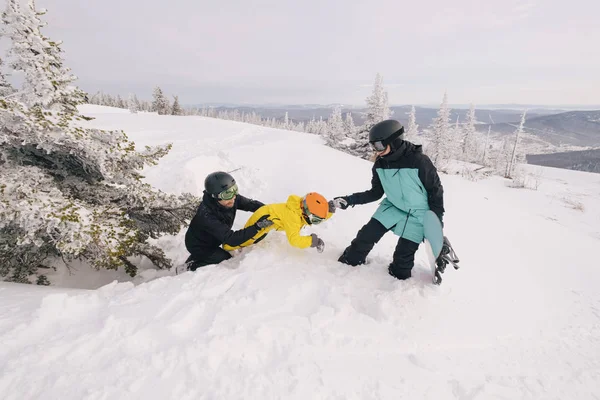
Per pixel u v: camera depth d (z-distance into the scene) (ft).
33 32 14.05
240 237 10.36
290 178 26.50
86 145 11.00
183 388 5.83
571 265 15.88
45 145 10.61
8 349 6.40
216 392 5.82
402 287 9.71
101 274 14.60
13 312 7.70
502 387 6.82
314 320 7.99
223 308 7.98
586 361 8.02
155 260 14.28
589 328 9.63
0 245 11.34
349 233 16.11
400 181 9.67
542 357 8.04
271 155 35.24
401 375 6.77
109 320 7.16
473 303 10.02
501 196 46.19
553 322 9.80
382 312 8.70
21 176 10.86
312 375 6.43
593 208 50.42
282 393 5.95
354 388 6.27
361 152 61.46
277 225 10.66
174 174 22.86
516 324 9.35
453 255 9.57
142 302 8.12
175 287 8.97
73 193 12.77
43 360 6.12
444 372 7.05
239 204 12.73
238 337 7.08
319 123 238.48
